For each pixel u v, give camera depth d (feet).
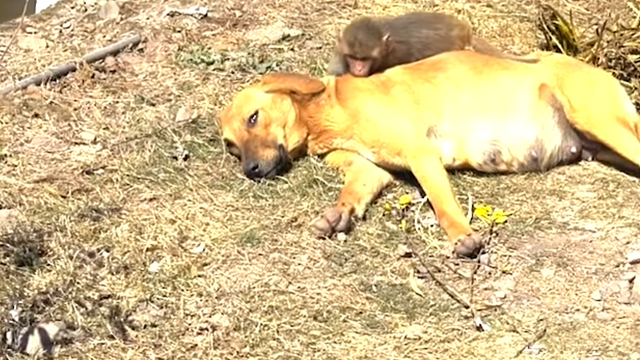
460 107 14.05
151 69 15.80
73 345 12.69
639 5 16.12
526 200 13.92
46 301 13.01
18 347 12.68
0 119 15.10
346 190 13.84
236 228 13.71
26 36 16.48
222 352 12.58
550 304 12.89
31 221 13.79
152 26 16.43
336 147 14.23
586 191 13.99
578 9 16.66
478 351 12.50
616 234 13.55
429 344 12.57
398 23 15.12
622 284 13.01
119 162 14.53
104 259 13.39
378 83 14.12
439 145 14.08
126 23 16.57
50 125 15.05
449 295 12.98
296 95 14.17
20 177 14.37
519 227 13.61
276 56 15.90
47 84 15.60
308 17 16.58
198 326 12.79
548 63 14.23
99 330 12.78
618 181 14.10
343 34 14.99
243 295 13.04
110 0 16.97
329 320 12.80
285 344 12.62
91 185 14.25
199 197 14.07
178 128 14.92
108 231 13.67
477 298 12.94
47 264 13.35
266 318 12.83
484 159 14.10
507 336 12.61
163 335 12.74
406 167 13.96
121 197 14.10
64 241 13.56
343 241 13.55
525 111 14.03
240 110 14.24
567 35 15.51
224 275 13.24
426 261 13.28
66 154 14.67
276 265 13.33
